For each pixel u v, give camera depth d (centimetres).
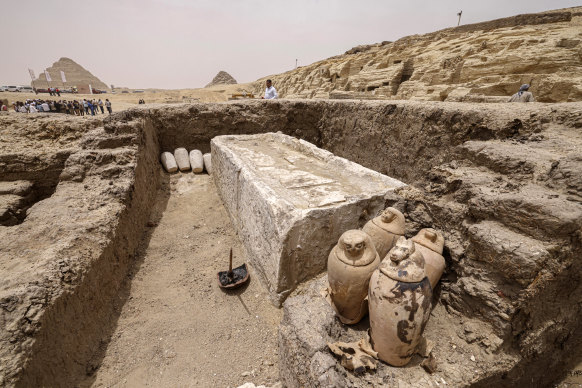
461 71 1147
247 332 319
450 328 238
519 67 967
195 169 696
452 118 470
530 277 196
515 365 214
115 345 294
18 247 288
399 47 1822
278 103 823
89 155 468
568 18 1386
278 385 260
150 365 282
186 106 761
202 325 328
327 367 192
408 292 188
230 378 274
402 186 359
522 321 212
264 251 352
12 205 476
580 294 240
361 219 344
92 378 258
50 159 557
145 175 550
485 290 219
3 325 203
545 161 264
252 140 657
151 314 338
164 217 540
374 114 646
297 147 579
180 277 397
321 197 355
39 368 208
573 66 852
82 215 357
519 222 218
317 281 294
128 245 403
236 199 464
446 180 303
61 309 243
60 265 265
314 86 2361
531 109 395
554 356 257
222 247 458
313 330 221
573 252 205
